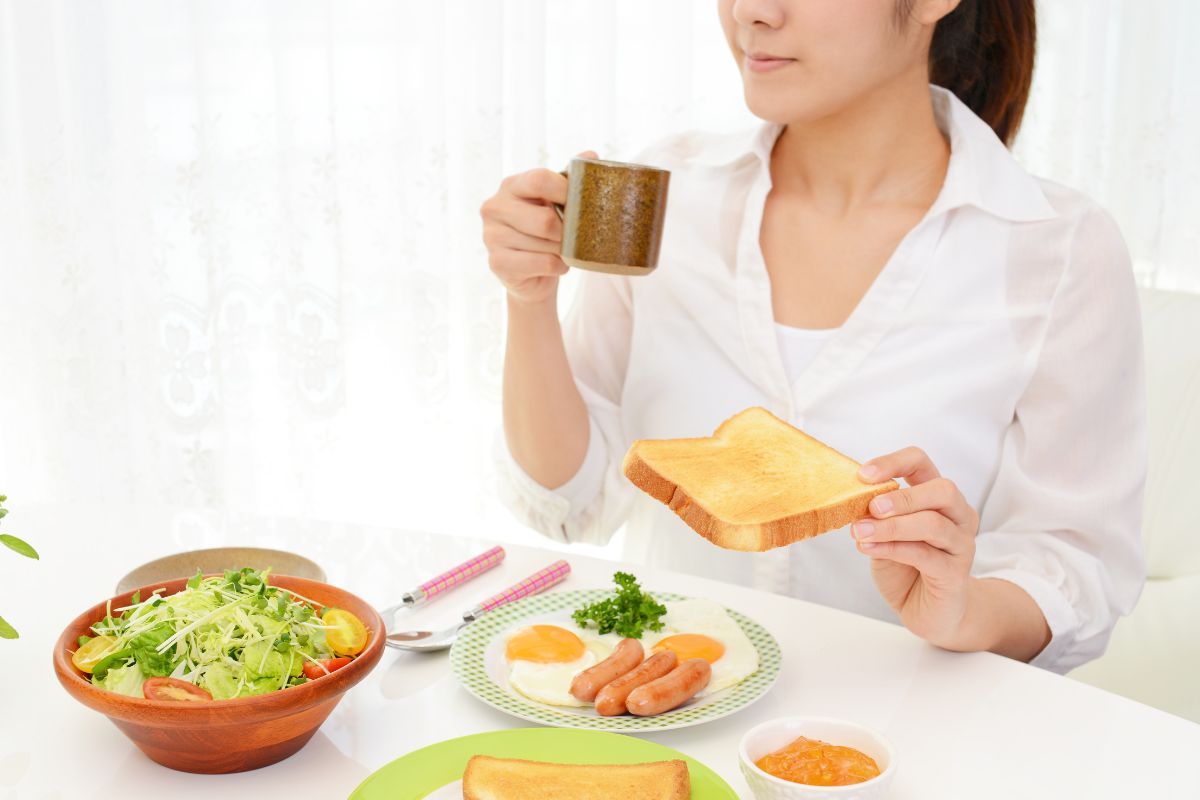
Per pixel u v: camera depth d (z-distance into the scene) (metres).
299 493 2.94
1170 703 1.97
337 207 2.77
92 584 1.46
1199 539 2.24
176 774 1.05
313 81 2.71
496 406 2.88
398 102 2.74
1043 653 1.51
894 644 1.35
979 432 1.77
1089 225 1.74
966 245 1.75
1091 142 2.87
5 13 2.76
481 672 1.23
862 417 1.77
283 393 2.91
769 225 1.87
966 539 1.25
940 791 1.06
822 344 1.80
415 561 1.55
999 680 1.27
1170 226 3.00
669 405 1.92
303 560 1.33
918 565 1.24
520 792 0.95
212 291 2.86
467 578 1.49
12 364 3.00
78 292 2.89
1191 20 2.86
